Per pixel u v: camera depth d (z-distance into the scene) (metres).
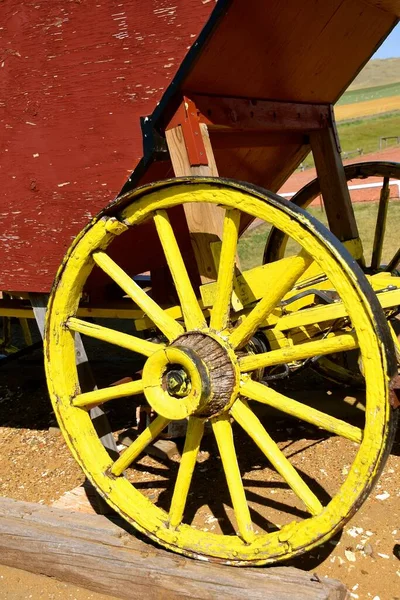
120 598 2.97
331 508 2.51
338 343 2.53
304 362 3.51
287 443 4.14
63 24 3.30
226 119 3.33
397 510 3.30
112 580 2.97
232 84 3.36
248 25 3.06
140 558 2.93
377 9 3.87
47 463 4.40
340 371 4.52
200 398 2.65
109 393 3.09
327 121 4.43
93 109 3.32
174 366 2.84
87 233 3.02
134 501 3.07
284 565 2.96
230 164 4.17
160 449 4.15
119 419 4.97
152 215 2.92
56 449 4.61
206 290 3.12
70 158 3.46
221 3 2.75
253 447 4.16
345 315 3.00
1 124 3.66
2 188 3.77
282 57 3.49
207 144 3.12
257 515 3.38
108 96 3.26
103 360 6.24
